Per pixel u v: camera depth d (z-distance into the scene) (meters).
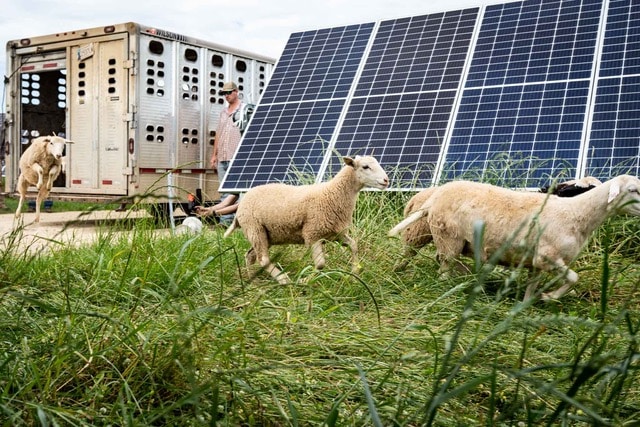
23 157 12.18
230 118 12.05
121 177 12.17
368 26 11.37
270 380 2.77
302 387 2.75
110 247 5.95
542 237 4.64
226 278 5.17
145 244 5.71
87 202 12.56
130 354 2.79
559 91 8.48
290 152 9.52
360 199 7.80
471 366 3.04
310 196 5.64
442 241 5.23
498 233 4.83
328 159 8.82
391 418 2.24
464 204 5.03
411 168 8.38
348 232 6.16
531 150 7.93
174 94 12.73
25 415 2.28
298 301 4.46
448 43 10.09
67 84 12.95
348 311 4.35
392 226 7.08
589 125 7.87
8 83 14.16
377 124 9.30
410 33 10.70
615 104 7.97
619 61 8.48
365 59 10.63
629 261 5.66
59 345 2.66
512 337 3.60
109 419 2.27
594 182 6.10
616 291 5.01
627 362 1.95
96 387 2.50
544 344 3.60
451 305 4.52
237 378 2.40
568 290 4.85
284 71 11.34
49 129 15.47
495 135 8.33
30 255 5.11
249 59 14.70
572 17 9.45
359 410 2.58
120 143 12.16
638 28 8.80
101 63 12.41
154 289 4.80
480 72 9.32
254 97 14.90
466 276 5.05
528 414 2.02
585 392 2.67
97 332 2.90
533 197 4.83
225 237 6.35
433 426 2.44
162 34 12.45
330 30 11.79
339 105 9.96
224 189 9.51
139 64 12.02
